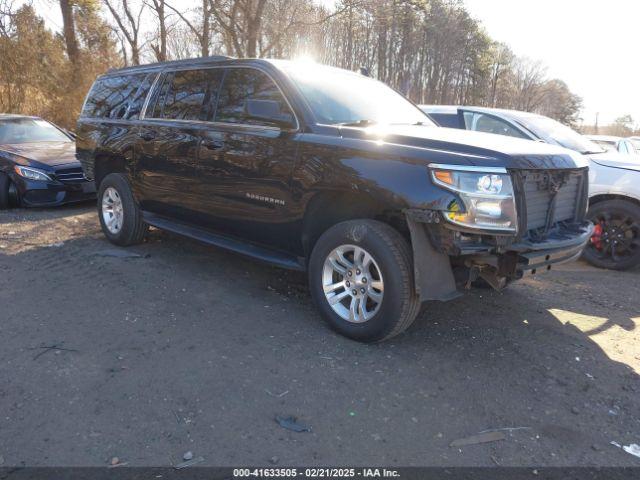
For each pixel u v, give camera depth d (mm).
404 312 3496
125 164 5832
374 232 3521
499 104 80688
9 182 8211
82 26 19625
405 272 3457
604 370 3580
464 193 3219
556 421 2965
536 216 3662
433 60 53281
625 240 6152
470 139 3689
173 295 4535
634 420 3021
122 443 2592
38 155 8336
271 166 4109
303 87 4273
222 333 3824
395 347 3736
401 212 3549
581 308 4781
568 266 6395
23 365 3279
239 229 4602
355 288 3723
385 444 2678
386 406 3010
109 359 3391
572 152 4176
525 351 3799
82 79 18078
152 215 5746
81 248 5941
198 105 4949
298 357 3510
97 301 4348
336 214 4066
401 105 5008
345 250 3762
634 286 5590
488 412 3014
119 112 5988
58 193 8117
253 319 4098
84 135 6434
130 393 3014
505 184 3301
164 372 3252
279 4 17109
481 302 4758
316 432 2744
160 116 5398
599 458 2660
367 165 3543
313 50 22219
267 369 3338
